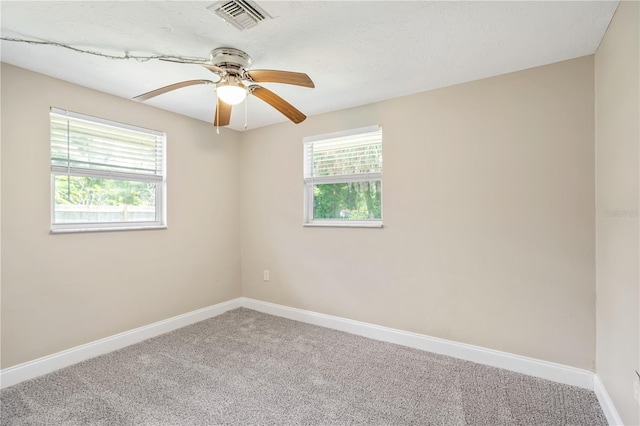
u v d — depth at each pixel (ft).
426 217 9.03
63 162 8.26
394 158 9.55
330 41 6.40
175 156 10.72
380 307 9.84
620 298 5.47
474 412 6.25
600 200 6.63
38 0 5.04
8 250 7.27
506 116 7.93
